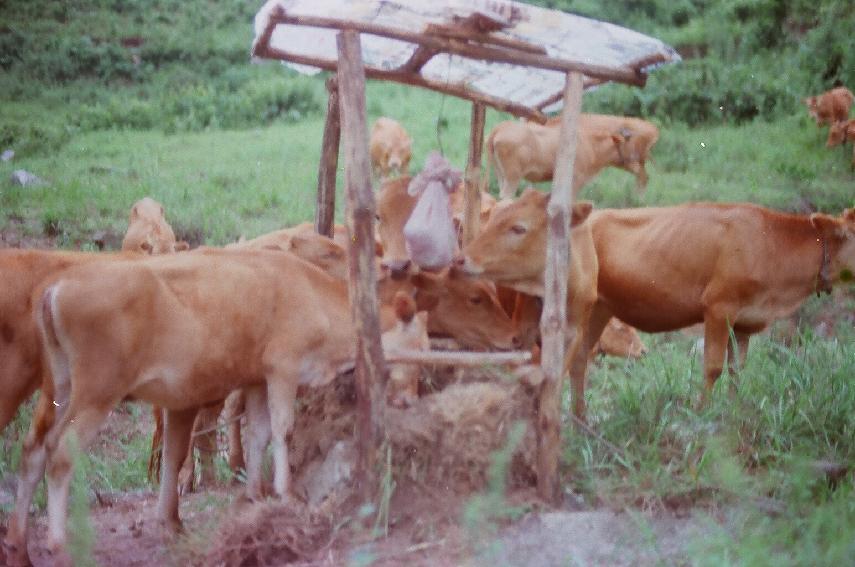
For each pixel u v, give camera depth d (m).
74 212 18.44
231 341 8.30
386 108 26.12
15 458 10.73
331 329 8.65
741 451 8.46
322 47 9.39
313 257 9.34
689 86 24.88
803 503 7.37
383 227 10.31
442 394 8.24
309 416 8.75
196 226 17.97
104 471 11.34
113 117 25.75
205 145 23.88
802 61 26.16
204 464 10.50
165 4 33.22
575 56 8.57
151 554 8.51
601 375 12.23
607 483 8.00
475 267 8.60
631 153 18.33
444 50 7.95
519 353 8.04
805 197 19.53
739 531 7.07
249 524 7.72
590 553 7.11
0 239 17.36
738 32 28.56
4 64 28.97
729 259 10.09
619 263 10.32
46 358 8.05
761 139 22.73
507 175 17.62
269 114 26.45
